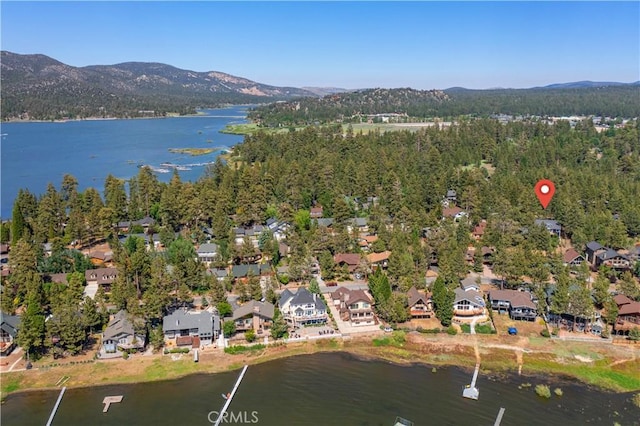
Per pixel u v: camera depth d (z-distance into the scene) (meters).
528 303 88.81
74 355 77.62
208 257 115.00
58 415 64.38
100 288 94.69
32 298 83.62
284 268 112.81
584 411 65.69
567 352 79.25
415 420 63.31
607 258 107.94
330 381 72.38
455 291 92.50
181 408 65.75
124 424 62.38
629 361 76.75
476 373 74.81
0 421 63.16
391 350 81.00
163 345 80.75
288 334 84.81
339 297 95.62
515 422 63.12
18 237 118.62
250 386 71.06
